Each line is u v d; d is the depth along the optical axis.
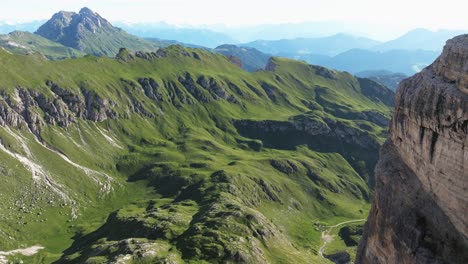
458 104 57.25
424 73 72.50
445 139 60.50
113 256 175.62
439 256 59.00
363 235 86.94
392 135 82.06
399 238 67.81
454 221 58.69
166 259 169.50
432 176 64.19
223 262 175.75
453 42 65.62
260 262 182.50
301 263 196.88
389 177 76.19
